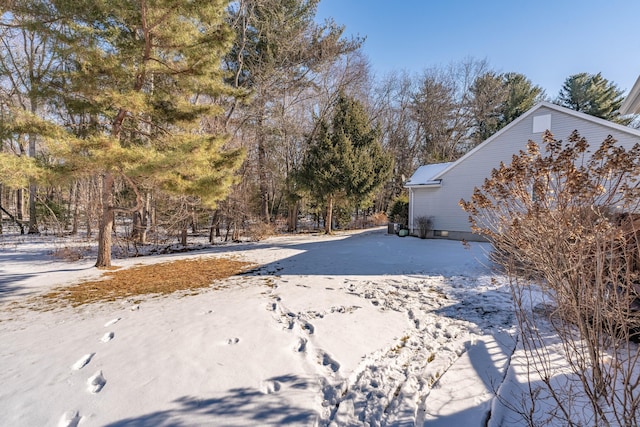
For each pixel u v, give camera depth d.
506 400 2.35
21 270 8.03
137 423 2.11
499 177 2.50
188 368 2.79
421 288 5.61
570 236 2.07
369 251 10.23
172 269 7.82
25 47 13.62
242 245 12.91
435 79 27.23
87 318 4.26
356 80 20.30
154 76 7.91
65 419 2.17
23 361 3.00
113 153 6.00
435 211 13.84
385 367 2.87
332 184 15.70
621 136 9.59
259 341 3.35
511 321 3.95
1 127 5.77
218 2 6.91
